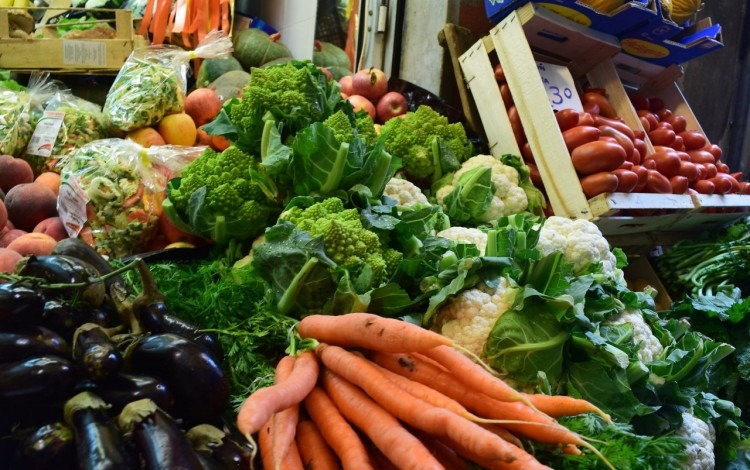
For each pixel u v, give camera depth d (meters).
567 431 0.76
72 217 1.20
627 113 1.58
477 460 0.77
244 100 1.13
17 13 1.73
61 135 1.39
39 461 0.68
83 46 1.60
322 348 0.86
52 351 0.73
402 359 0.86
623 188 1.34
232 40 1.99
